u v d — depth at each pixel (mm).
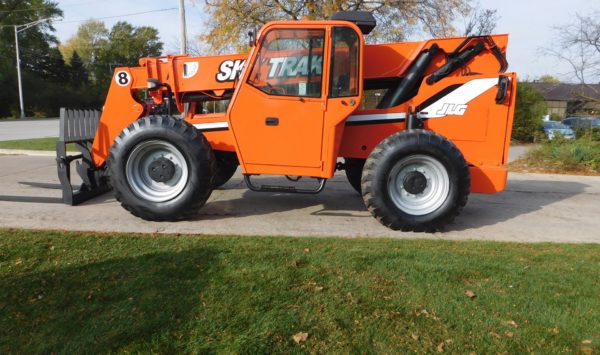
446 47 5426
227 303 3057
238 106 5105
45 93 48125
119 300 3064
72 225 4855
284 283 3381
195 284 3311
